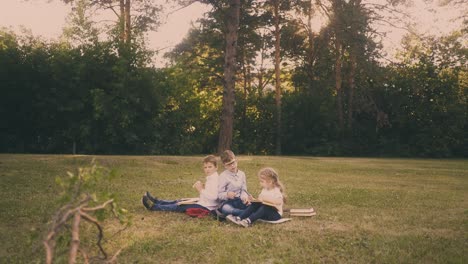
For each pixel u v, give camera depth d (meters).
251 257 4.82
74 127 25.62
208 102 33.47
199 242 5.37
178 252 4.95
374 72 33.41
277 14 36.66
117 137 25.83
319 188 11.41
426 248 5.33
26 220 6.38
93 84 25.69
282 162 20.50
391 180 14.33
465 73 38.91
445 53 35.78
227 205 7.01
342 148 35.62
